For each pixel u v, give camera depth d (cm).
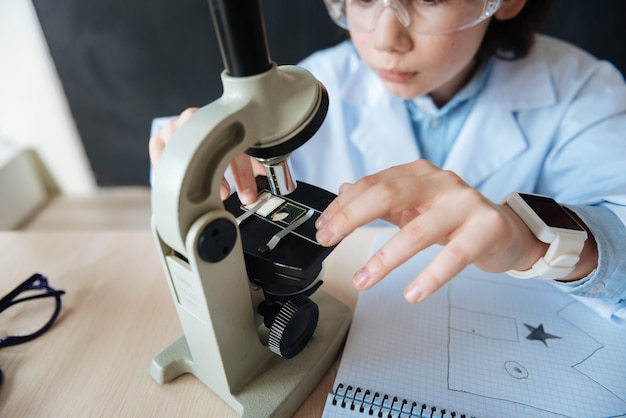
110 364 26
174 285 22
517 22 43
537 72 45
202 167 19
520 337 26
